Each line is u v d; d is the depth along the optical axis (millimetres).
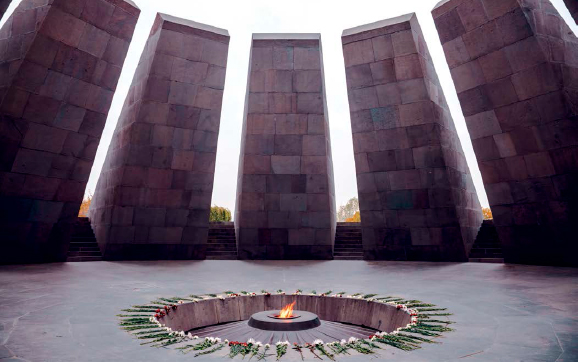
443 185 14125
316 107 15969
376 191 15133
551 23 11398
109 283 7996
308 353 3537
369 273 10172
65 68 11609
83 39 11797
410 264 12859
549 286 7559
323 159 15734
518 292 6914
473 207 15812
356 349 3646
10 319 4801
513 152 11930
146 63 14984
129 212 13977
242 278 9047
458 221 13930
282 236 15352
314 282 8391
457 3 12312
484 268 11102
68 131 11977
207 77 15203
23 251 11648
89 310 5344
